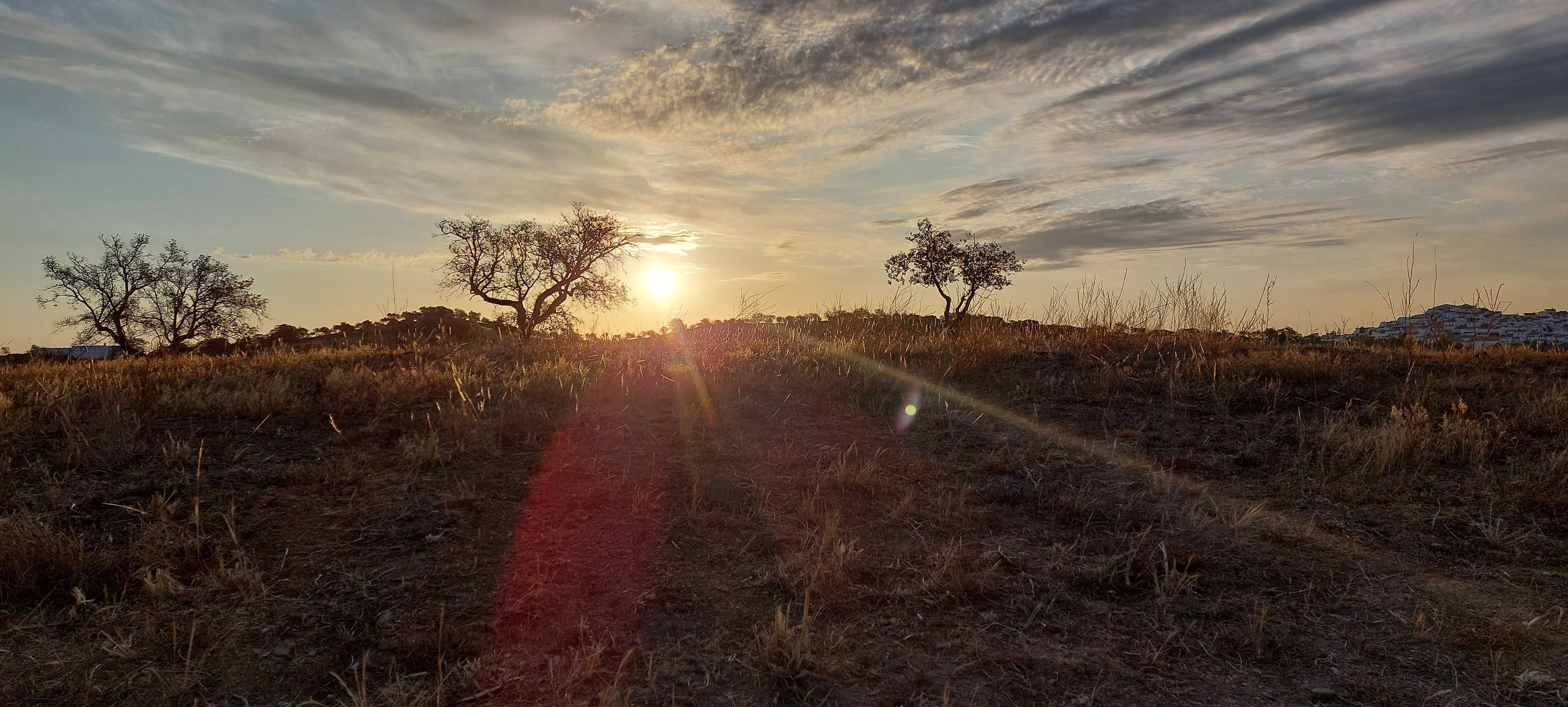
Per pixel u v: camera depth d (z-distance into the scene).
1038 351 8.93
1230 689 3.28
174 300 30.28
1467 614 3.75
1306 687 3.29
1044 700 3.21
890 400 7.14
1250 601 3.91
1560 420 5.88
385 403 6.75
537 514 4.76
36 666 3.37
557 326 15.46
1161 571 4.17
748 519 4.72
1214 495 5.12
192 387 7.16
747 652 3.49
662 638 3.62
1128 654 3.51
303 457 5.52
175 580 3.90
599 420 6.41
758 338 10.23
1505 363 7.86
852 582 4.05
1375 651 3.51
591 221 28.52
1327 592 3.98
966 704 3.19
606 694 3.19
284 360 9.77
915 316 12.02
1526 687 3.22
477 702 3.21
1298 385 7.21
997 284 25.75
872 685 3.30
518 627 3.70
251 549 4.30
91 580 3.92
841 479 5.23
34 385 7.15
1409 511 4.81
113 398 6.33
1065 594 3.98
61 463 5.12
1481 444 5.44
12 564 3.87
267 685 3.31
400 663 3.44
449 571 4.14
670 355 8.98
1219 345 8.86
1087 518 4.82
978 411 6.87
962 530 4.65
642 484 5.17
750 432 6.24
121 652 3.45
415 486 5.09
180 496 4.80
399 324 19.08
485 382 7.55
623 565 4.23
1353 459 5.51
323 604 3.85
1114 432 6.31
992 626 3.71
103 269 29.25
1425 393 6.74
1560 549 4.29
